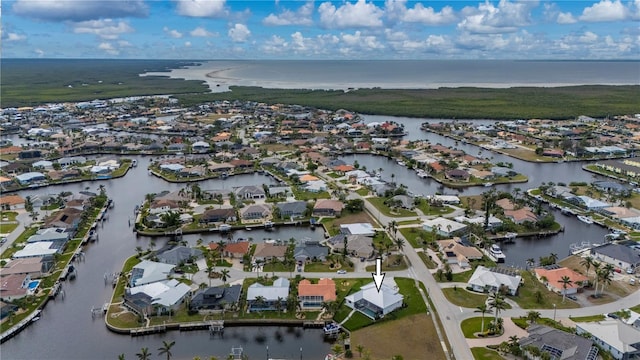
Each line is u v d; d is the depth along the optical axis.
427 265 172.12
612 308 142.12
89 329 137.75
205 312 142.75
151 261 172.25
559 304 144.62
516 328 131.88
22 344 130.75
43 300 149.88
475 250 179.38
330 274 165.88
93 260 182.38
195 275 166.12
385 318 137.75
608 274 150.88
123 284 160.25
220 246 179.62
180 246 182.38
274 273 167.00
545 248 193.12
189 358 124.62
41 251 178.88
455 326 133.62
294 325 138.75
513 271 164.00
